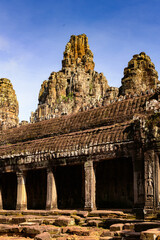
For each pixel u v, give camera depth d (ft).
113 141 70.13
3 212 82.07
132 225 50.57
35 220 65.00
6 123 128.06
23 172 88.33
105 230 55.11
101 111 87.61
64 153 78.33
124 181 78.64
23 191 87.51
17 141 103.65
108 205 79.61
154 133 62.85
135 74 214.69
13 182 101.19
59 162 79.87
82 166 86.89
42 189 93.66
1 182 96.99
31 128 104.01
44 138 90.74
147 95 81.51
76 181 89.20
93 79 391.45
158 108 72.43
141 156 65.00
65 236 51.55
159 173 61.72
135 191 64.49
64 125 93.66
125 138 68.44
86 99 331.77
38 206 92.53
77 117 92.89
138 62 224.53
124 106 83.10
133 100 83.05
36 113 305.73
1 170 93.45
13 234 57.41
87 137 76.69
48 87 382.63
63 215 70.33
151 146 63.21
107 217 63.93
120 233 46.16
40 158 83.51
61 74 389.19
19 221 67.15
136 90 205.26
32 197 93.50
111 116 83.30
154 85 215.92
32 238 54.03
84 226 59.93
